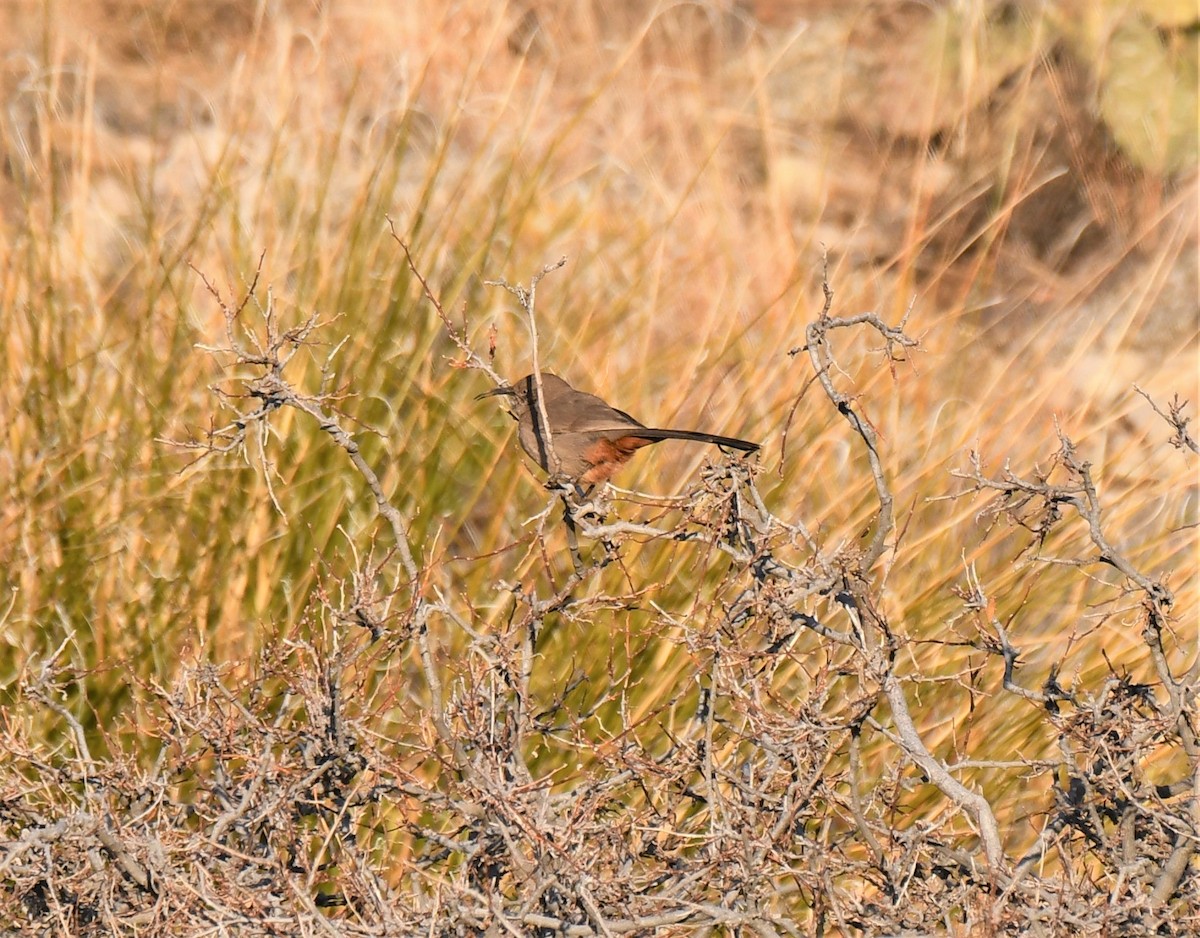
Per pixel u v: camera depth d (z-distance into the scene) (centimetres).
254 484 999
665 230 1245
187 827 677
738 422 1102
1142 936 573
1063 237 1577
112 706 903
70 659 926
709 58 1759
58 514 985
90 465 1025
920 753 606
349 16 1599
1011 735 925
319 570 969
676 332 1278
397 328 1114
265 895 587
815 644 929
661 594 945
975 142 1602
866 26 1748
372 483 624
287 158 1361
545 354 1170
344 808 602
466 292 1224
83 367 1097
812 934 612
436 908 555
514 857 583
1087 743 617
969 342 1262
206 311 1227
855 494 1076
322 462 1031
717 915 579
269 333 624
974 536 1081
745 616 670
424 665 621
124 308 1152
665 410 1121
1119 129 1574
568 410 917
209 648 902
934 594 985
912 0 1753
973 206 1572
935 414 1134
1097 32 1608
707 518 673
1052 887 607
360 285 1112
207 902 561
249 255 1159
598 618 924
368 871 592
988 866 589
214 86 1609
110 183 1455
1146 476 1114
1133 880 603
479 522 1096
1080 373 1403
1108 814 638
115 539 977
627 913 579
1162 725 605
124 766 638
